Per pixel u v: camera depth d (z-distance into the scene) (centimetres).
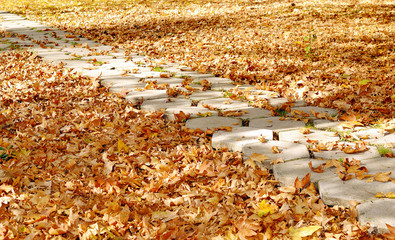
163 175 314
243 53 707
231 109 432
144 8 1259
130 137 379
